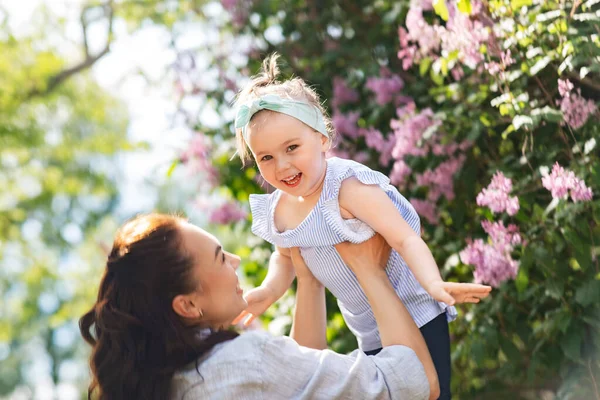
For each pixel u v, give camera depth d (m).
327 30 5.45
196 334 2.27
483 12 3.58
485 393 4.57
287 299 5.15
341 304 2.78
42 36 10.93
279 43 5.60
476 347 3.93
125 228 2.34
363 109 5.00
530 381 3.84
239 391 2.17
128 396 2.21
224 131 5.59
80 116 13.99
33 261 15.20
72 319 16.83
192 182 5.62
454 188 4.15
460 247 4.15
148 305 2.22
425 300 2.65
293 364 2.22
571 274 3.69
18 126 11.98
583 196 3.20
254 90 2.64
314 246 2.61
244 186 5.57
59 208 16.98
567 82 3.27
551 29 3.35
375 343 2.76
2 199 13.83
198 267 2.28
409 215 2.64
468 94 4.02
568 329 3.63
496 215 3.91
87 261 17.39
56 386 24.64
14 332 17.66
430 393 2.38
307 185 2.52
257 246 5.45
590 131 3.44
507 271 3.53
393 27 5.02
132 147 7.70
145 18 8.78
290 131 2.48
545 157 3.66
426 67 4.02
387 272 2.64
